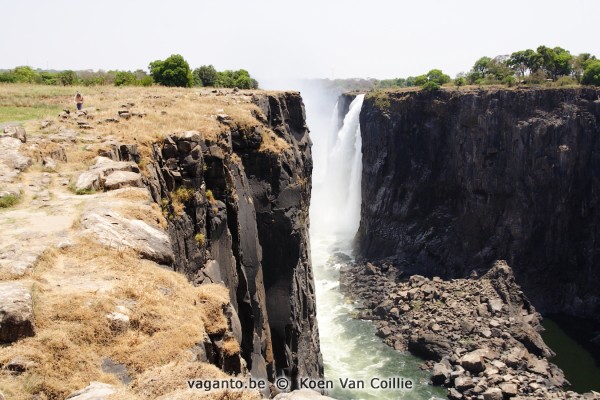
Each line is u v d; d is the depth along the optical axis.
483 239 93.19
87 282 15.48
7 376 11.70
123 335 13.95
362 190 115.69
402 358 68.81
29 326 12.81
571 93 85.69
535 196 87.50
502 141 90.06
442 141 100.62
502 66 120.31
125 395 11.27
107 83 88.12
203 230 31.72
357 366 66.88
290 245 46.28
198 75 98.56
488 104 90.69
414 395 60.19
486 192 92.00
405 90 109.75
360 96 133.00
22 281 14.51
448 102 97.56
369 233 109.69
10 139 26.84
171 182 29.59
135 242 18.30
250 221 40.91
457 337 69.50
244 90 64.81
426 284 84.31
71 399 11.20
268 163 44.72
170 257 18.75
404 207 104.69
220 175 35.25
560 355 69.75
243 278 37.75
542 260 88.06
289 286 46.44
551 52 110.56
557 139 85.44
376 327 77.75
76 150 27.95
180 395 11.31
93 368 12.70
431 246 98.31
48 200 21.50
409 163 105.31
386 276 94.38
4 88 66.00
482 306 76.75
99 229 18.34
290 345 47.09
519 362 63.78
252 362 37.41
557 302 85.31
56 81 84.94
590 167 84.44
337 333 76.44
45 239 17.41
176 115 38.75
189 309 15.91
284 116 61.03
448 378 61.88
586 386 61.97
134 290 15.46
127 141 29.08
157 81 82.38
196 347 14.27
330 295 90.38
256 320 40.00
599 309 81.00
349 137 131.25
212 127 37.06
